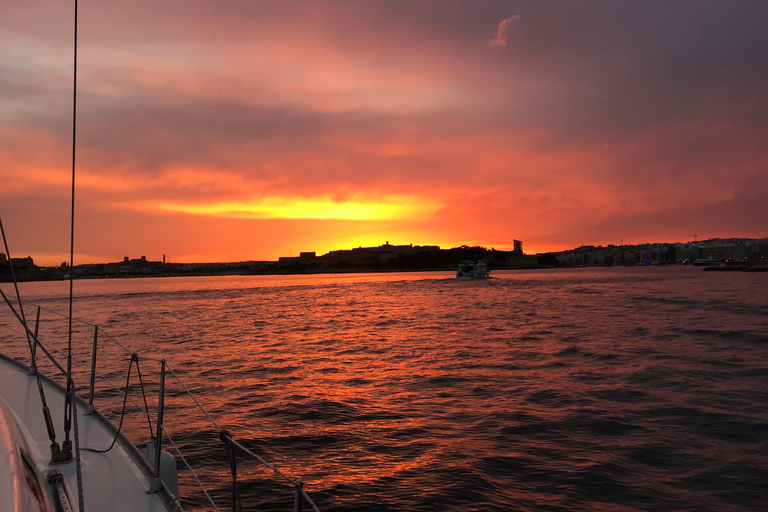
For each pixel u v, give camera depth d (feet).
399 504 29.66
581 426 43.24
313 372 71.92
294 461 36.40
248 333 127.24
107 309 224.12
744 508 28.84
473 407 50.42
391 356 86.63
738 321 124.47
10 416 13.76
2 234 13.73
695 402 50.08
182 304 257.96
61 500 13.25
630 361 74.18
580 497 30.37
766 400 50.29
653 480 32.50
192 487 32.01
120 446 17.57
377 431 43.19
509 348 91.91
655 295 242.17
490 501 29.91
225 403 52.95
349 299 282.97
